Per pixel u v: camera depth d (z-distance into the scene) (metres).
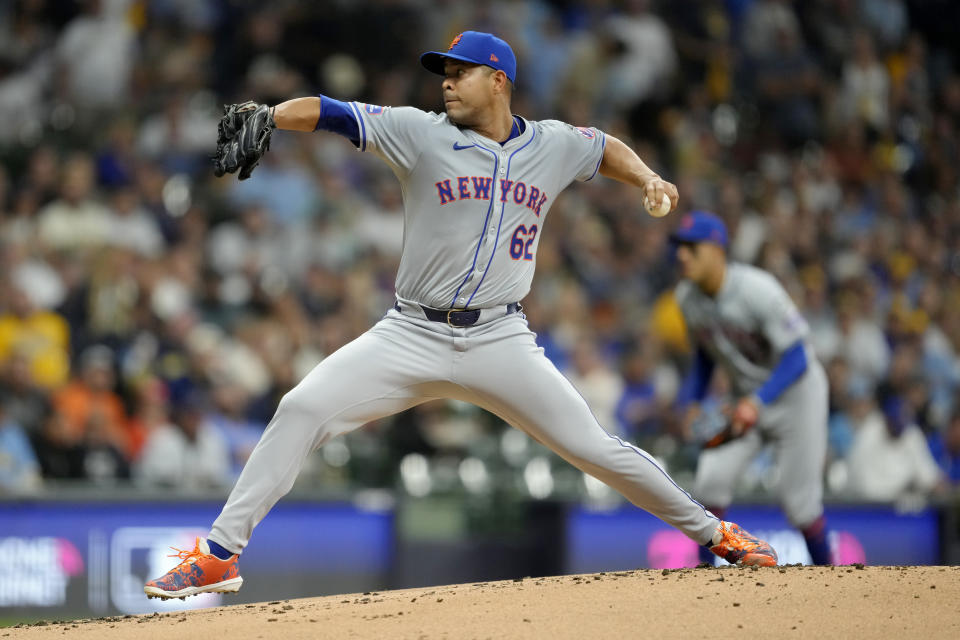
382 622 13.77
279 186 43.91
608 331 44.47
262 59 49.22
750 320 23.62
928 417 43.69
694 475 34.25
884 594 14.30
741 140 58.38
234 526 15.38
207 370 34.75
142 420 32.78
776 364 23.94
